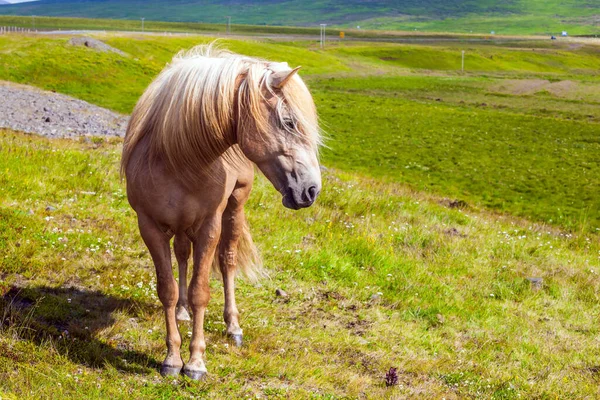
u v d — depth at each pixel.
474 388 6.69
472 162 37.50
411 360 7.14
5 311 6.17
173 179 5.32
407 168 35.19
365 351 7.22
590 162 38.94
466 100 76.88
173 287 5.62
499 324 8.88
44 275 7.51
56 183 11.69
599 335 8.95
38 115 27.52
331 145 40.25
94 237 8.95
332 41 193.88
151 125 5.51
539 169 36.38
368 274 9.90
